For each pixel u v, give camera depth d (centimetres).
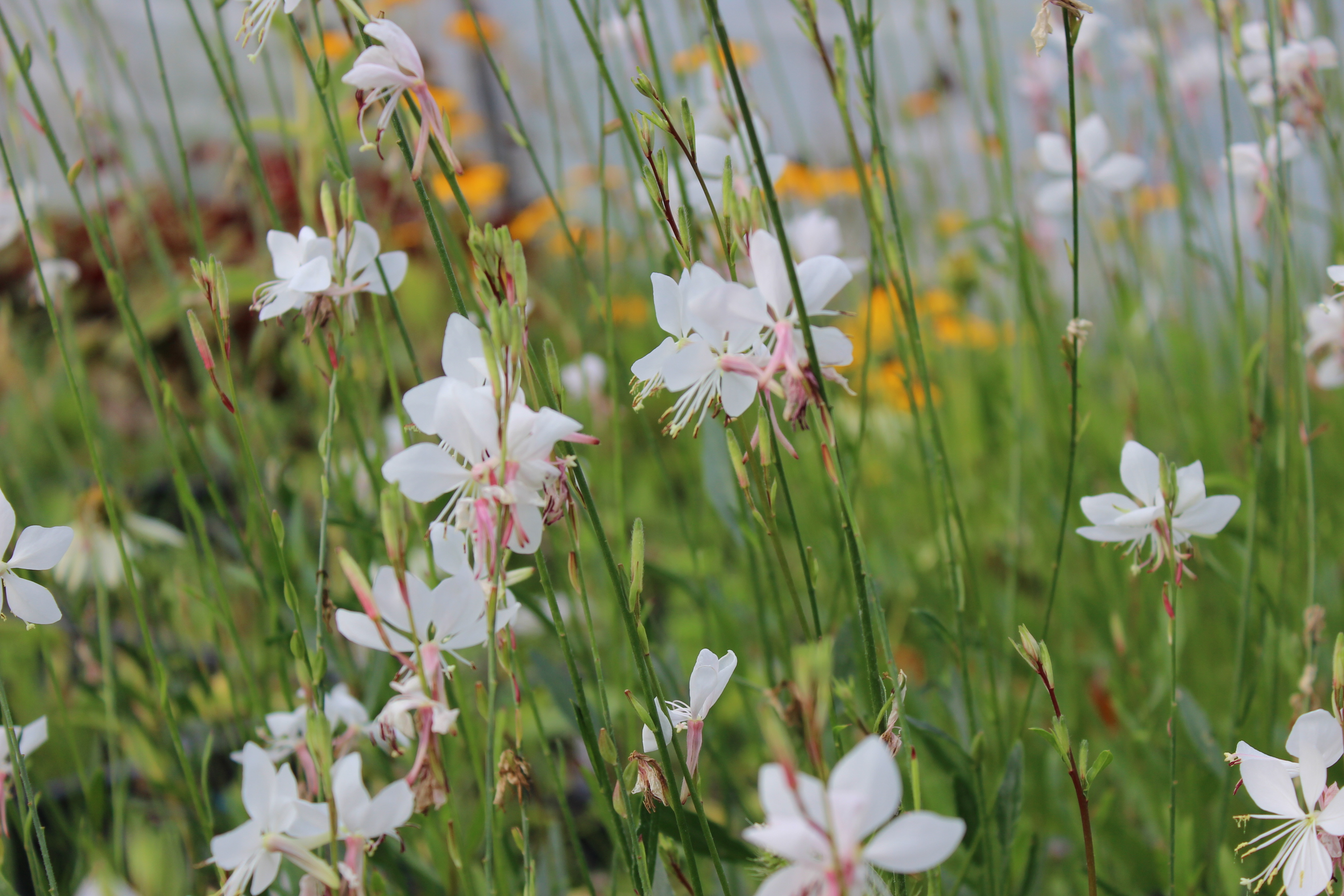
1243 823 63
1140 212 128
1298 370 85
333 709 72
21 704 105
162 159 91
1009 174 89
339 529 90
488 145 249
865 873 57
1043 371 95
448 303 192
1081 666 94
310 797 68
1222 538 87
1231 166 79
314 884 62
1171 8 129
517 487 61
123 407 181
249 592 114
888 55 129
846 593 77
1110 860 81
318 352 82
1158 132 125
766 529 64
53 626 105
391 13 195
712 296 62
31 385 106
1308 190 135
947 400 121
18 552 66
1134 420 91
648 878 64
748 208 62
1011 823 70
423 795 61
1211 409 125
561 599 87
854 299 145
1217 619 101
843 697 66
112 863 74
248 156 77
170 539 101
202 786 73
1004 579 120
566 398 62
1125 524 66
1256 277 78
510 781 63
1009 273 101
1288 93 82
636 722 80
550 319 120
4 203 86
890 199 71
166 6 205
